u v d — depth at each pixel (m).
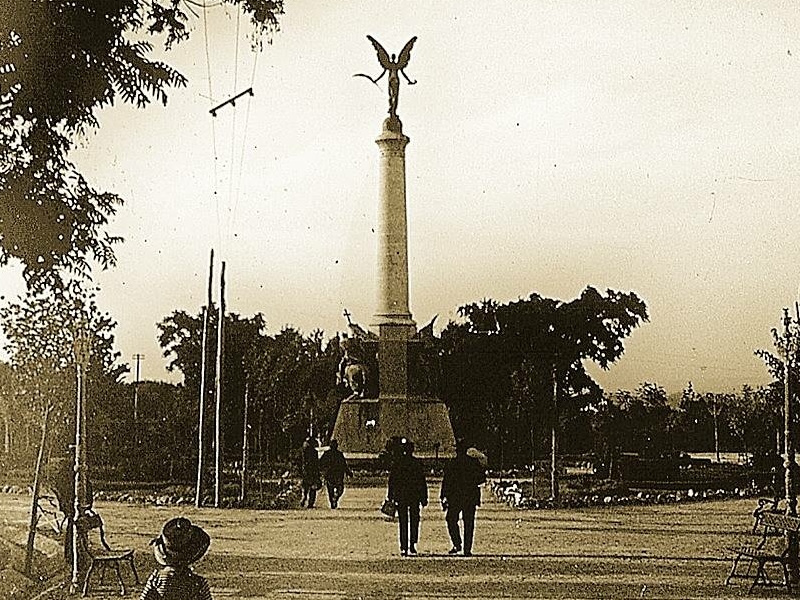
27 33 16.20
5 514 33.75
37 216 17.42
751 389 71.31
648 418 69.38
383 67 65.38
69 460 20.56
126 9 16.67
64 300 19.25
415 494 24.34
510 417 63.66
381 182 64.88
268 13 17.89
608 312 47.53
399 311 64.12
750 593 18.72
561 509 39.72
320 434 70.06
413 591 18.62
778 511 23.28
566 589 18.95
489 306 65.81
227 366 71.38
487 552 24.91
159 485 50.31
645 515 36.62
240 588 18.91
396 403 62.12
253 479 54.47
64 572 20.39
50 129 17.03
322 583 19.62
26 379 26.20
